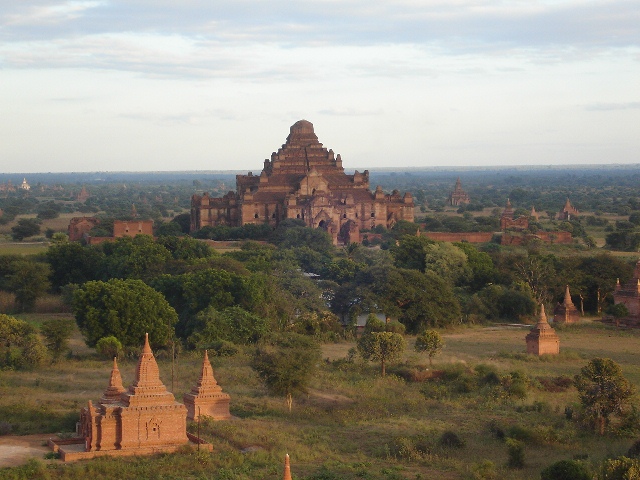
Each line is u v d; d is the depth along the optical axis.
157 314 101.38
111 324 98.06
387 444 63.00
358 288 124.62
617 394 67.88
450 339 112.88
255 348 99.62
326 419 71.06
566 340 109.81
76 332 114.06
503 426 67.62
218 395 69.62
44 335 100.50
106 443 58.91
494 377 84.00
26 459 57.66
